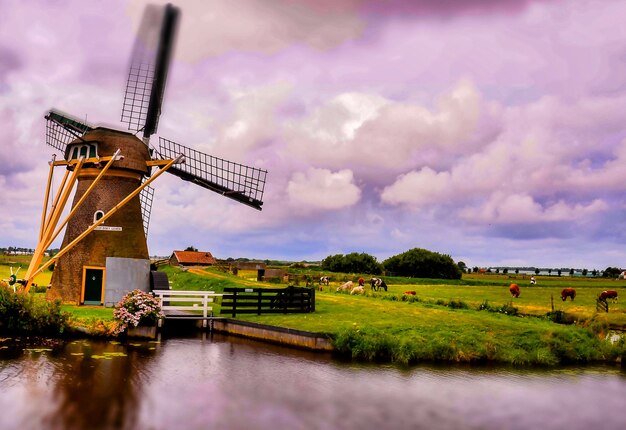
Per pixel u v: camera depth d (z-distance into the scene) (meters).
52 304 21.45
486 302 31.94
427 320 23.58
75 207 26.44
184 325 25.88
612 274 149.38
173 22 30.86
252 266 85.50
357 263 111.69
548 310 32.88
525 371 18.08
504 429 12.23
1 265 66.69
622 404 14.40
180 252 100.56
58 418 11.55
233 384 14.89
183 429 11.23
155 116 32.22
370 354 18.84
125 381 14.65
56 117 31.47
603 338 22.39
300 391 14.42
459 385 15.70
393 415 12.78
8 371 15.20
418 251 112.62
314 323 22.73
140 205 30.70
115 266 28.89
